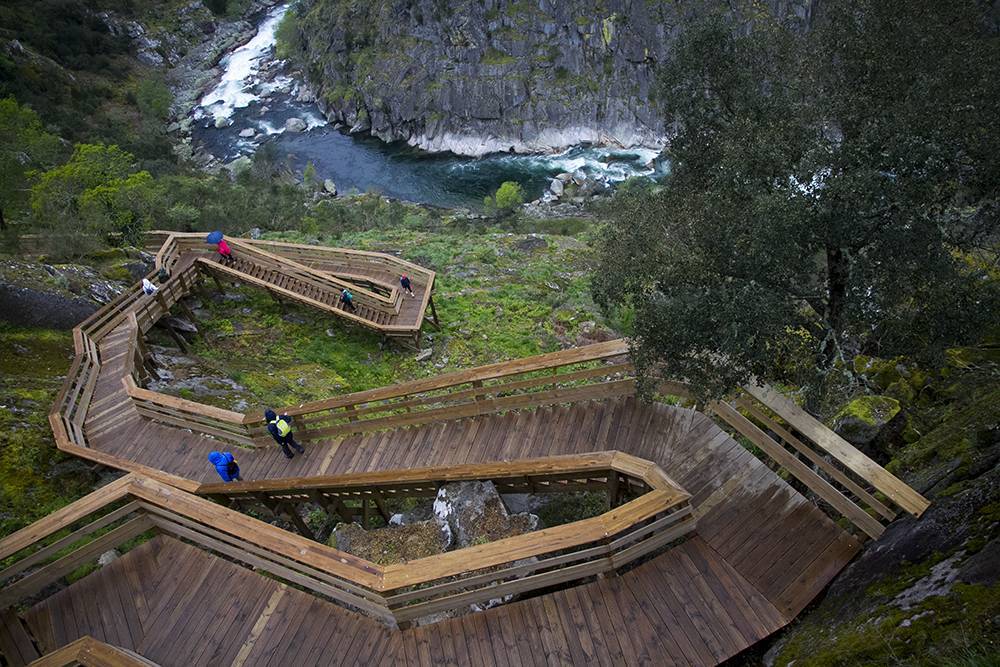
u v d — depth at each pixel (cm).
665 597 884
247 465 1396
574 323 2506
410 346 2333
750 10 5491
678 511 905
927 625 622
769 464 1170
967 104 794
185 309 2292
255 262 2520
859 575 812
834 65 921
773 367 985
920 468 962
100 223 2616
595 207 4784
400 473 1132
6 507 1338
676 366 955
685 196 1130
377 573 884
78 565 1063
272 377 2052
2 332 1838
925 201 809
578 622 872
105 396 1703
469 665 849
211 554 1074
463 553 891
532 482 1122
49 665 833
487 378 1246
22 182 3158
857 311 872
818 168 836
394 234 3959
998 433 874
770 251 836
